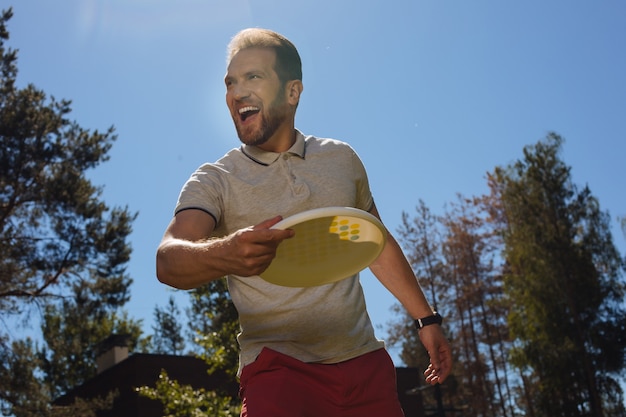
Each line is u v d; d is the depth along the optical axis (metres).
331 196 2.52
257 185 2.44
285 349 2.37
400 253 2.82
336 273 2.19
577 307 27.53
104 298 20.70
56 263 20.06
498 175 31.08
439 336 2.79
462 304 40.03
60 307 20.75
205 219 2.28
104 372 23.78
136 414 21.72
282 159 2.50
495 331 40.06
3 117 19.91
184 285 1.90
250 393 2.30
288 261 2.07
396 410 2.49
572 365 26.52
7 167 19.62
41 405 19.02
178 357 22.33
